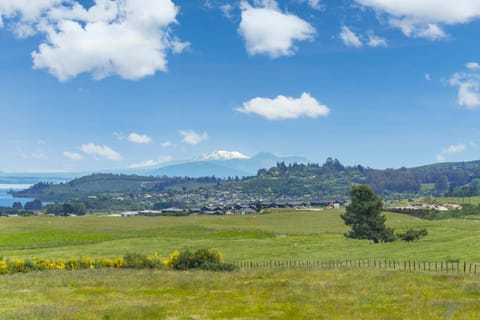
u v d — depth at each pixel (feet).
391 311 95.61
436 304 99.60
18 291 128.67
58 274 166.20
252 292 121.80
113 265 197.57
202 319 91.97
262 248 290.15
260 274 153.58
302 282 133.80
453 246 247.91
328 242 317.83
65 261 204.44
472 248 233.96
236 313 97.04
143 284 137.59
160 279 146.10
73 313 95.09
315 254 256.11
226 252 276.21
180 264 188.14
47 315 93.76
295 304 104.73
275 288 125.90
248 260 238.68
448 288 120.47
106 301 112.47
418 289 119.24
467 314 90.89
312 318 91.91
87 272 172.04
